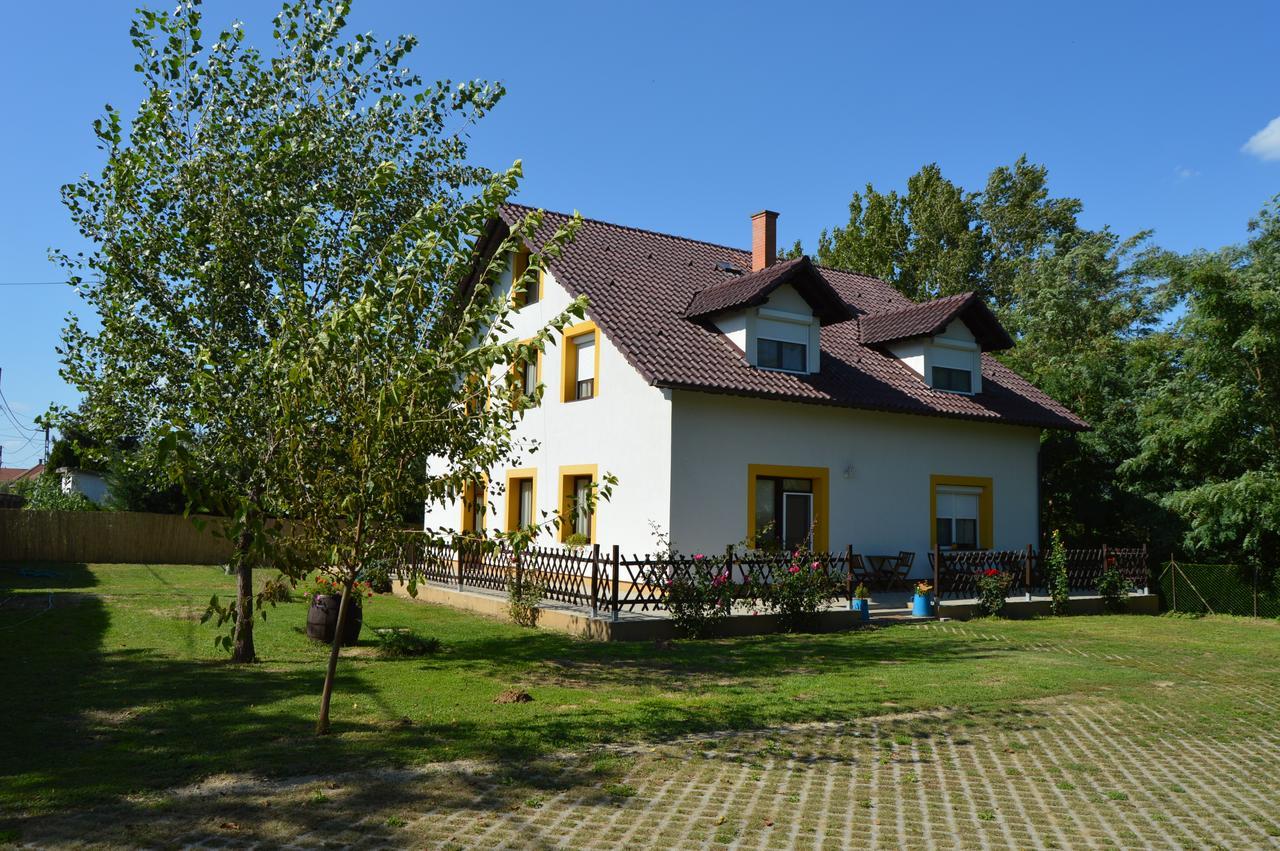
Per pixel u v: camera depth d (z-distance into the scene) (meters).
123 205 11.09
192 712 8.23
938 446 20.58
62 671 10.19
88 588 20.59
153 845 5.10
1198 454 20.55
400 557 7.80
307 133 11.86
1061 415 22.19
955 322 21.23
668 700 9.26
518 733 7.68
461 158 13.12
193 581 22.73
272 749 7.01
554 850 5.19
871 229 44.59
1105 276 39.22
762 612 15.25
